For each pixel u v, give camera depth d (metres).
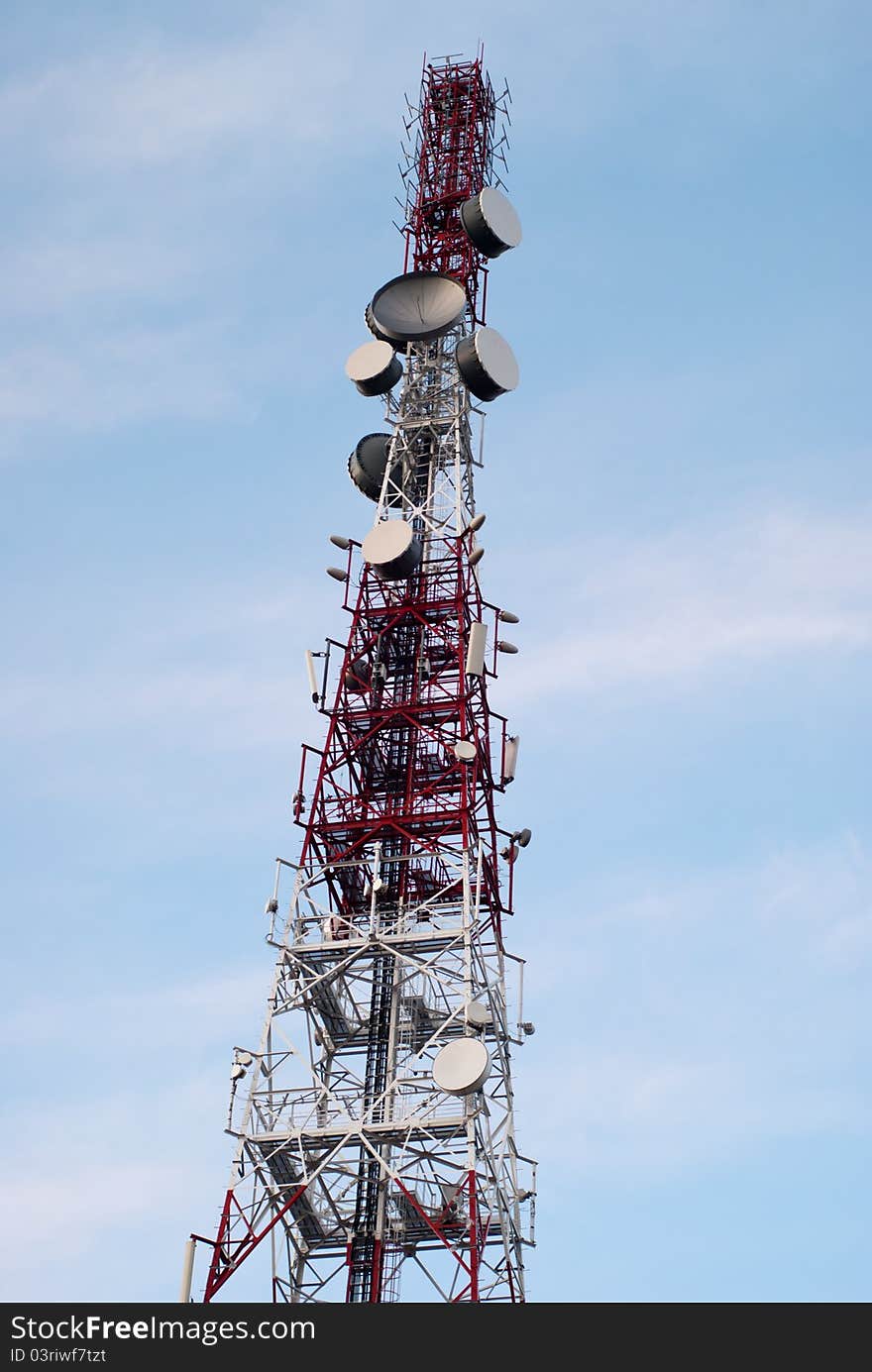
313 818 79.19
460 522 85.69
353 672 82.69
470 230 93.31
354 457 90.25
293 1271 71.06
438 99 103.25
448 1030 74.38
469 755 78.06
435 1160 68.81
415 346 92.56
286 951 75.38
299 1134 69.94
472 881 76.94
